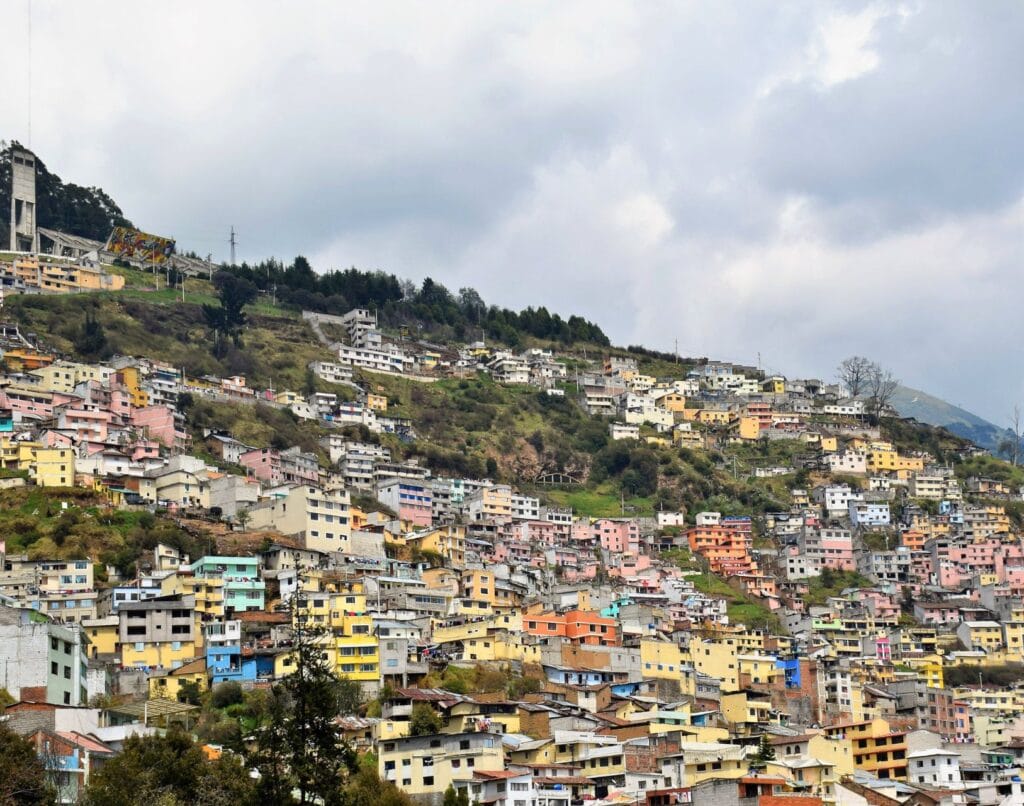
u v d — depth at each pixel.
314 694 115.25
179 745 135.62
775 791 163.25
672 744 181.25
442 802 160.12
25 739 122.75
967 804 178.75
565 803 167.38
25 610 171.12
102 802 118.81
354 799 134.75
